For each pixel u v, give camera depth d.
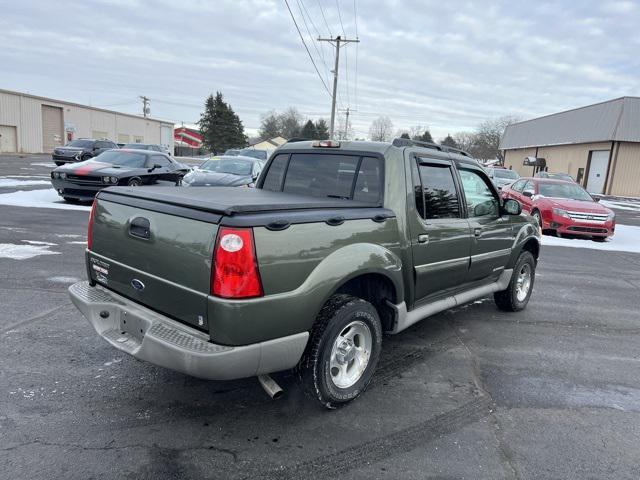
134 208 3.23
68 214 11.38
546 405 3.59
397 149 3.91
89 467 2.61
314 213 3.07
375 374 3.97
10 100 40.06
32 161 32.38
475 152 96.06
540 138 46.16
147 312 3.13
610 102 35.59
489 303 6.30
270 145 102.50
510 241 5.36
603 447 3.07
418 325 5.27
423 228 3.95
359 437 3.04
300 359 3.12
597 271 8.87
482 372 4.12
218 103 79.31
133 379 3.62
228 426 3.09
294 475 2.65
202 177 12.48
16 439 2.81
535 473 2.77
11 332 4.35
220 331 2.68
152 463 2.68
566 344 4.91
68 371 3.69
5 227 9.37
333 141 4.24
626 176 34.53
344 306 3.21
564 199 13.73
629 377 4.18
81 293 3.54
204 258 2.72
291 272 2.86
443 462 2.83
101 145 26.31
